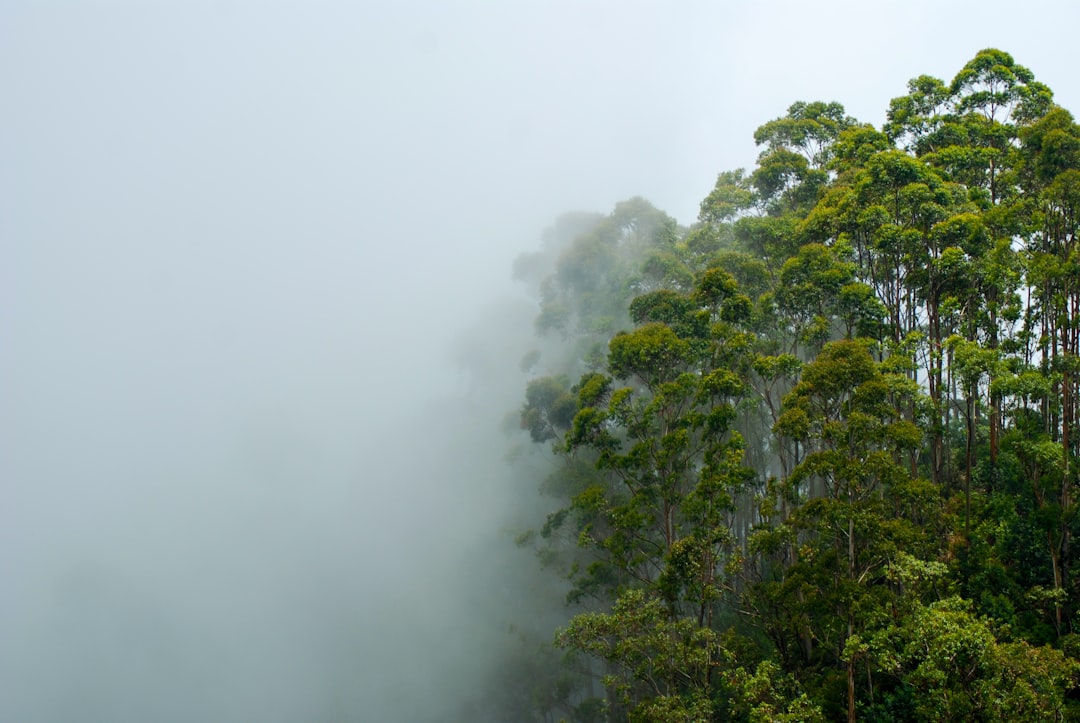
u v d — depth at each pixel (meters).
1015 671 23.62
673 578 35.84
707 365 43.66
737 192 56.88
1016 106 45.94
